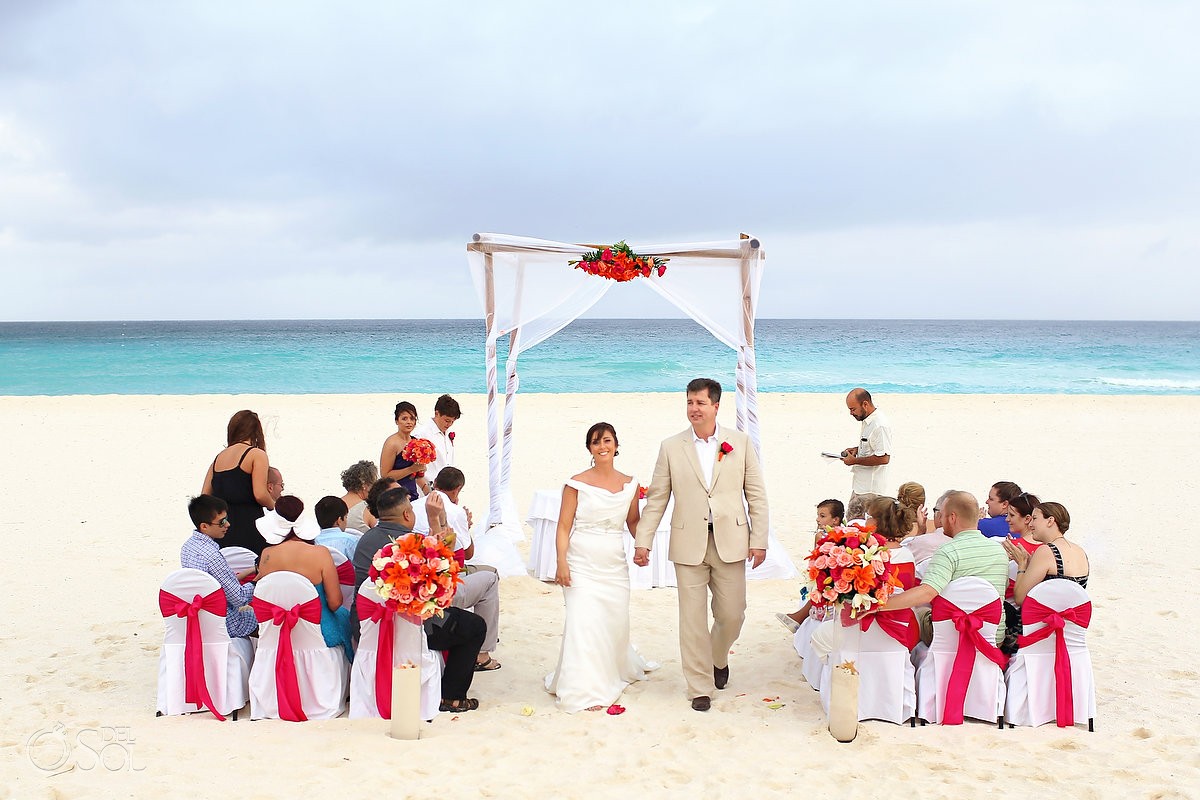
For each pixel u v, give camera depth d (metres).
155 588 7.86
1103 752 4.57
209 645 5.07
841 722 4.76
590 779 4.34
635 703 5.38
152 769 4.34
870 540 4.82
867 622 4.98
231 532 6.27
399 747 4.68
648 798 4.15
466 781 4.30
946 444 16.67
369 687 5.15
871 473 7.83
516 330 8.77
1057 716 4.87
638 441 16.95
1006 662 5.10
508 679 5.84
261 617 5.02
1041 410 22.36
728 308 8.15
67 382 33.84
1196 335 92.06
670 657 6.26
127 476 13.33
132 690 5.52
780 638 6.70
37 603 7.40
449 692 5.26
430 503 5.73
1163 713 5.10
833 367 42.03
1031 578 5.19
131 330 115.06
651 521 5.37
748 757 4.58
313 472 13.71
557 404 23.47
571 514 5.48
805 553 9.12
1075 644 4.92
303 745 4.68
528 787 4.24
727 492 5.30
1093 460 14.90
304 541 5.25
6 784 4.15
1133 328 133.25
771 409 22.64
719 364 43.19
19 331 112.06
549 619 7.13
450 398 8.04
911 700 5.00
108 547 9.27
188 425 18.98
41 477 13.19
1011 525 5.45
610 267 7.80
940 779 4.30
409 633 5.00
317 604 5.05
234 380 34.84
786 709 5.27
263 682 5.04
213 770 4.35
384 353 49.72
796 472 13.93
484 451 15.99
